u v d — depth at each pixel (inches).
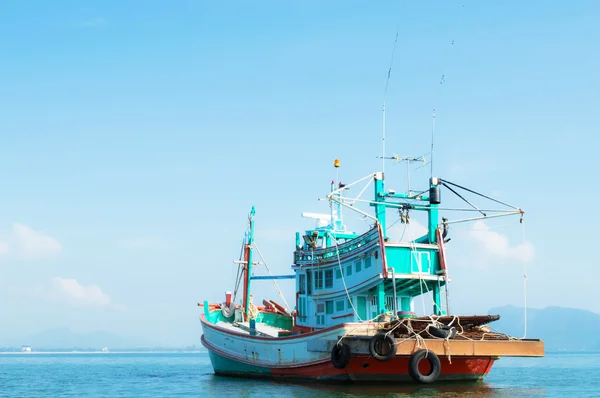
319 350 1628.9
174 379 2571.4
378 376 1582.2
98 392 1968.5
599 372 3036.4
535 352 1515.7
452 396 1417.3
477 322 1578.5
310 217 2144.4
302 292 2033.7
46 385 2335.1
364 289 1737.2
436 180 1802.4
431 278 1688.0
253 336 1961.1
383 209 1770.4
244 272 2367.1
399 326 1509.6
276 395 1502.2
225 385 1879.9
